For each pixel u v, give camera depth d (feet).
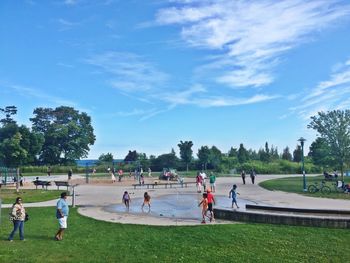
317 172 260.62
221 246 46.39
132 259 40.98
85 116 378.73
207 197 64.13
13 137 130.41
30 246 45.78
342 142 138.72
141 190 134.62
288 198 100.53
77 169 280.10
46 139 345.10
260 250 44.68
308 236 50.98
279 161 287.28
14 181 167.43
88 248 45.44
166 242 48.39
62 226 49.80
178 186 152.46
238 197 104.22
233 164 283.59
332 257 42.32
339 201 92.48
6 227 57.72
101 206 87.71
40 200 99.50
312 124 145.07
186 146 293.02
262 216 60.70
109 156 340.18
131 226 59.26
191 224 60.64
